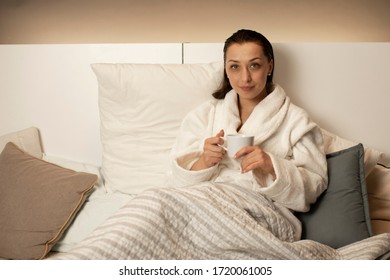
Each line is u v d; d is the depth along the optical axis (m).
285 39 2.01
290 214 1.39
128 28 2.08
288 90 1.75
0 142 1.79
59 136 1.89
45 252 1.42
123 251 1.07
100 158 1.87
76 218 1.53
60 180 1.51
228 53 1.48
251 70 1.45
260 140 1.44
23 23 2.14
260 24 2.01
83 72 1.84
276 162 1.33
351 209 1.39
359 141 1.76
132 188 1.67
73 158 1.89
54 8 2.11
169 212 1.18
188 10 2.04
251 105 1.54
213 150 1.37
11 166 1.59
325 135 1.64
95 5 2.08
